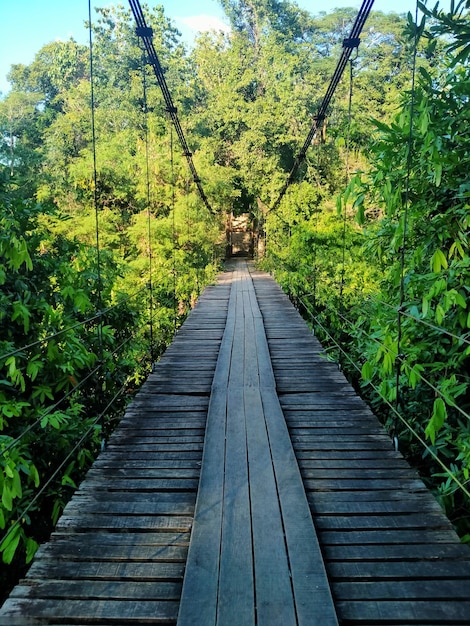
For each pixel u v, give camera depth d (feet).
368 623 4.10
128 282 25.23
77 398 10.35
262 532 5.20
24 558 7.66
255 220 69.56
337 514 5.75
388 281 8.99
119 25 74.08
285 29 73.51
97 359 9.71
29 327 8.43
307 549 4.91
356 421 8.78
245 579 4.47
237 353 13.79
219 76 75.72
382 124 7.32
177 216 39.75
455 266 6.26
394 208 7.29
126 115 57.11
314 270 21.39
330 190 44.83
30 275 9.14
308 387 10.84
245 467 6.73
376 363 8.54
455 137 6.50
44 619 4.14
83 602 4.33
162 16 77.36
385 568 4.76
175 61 74.74
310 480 6.59
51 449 8.40
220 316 21.21
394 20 57.26
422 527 5.49
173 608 4.25
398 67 44.73
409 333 7.55
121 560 4.92
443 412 5.80
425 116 6.14
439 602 4.31
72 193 45.27
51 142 56.34
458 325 6.97
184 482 6.56
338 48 73.56
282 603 4.18
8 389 8.02
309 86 56.65
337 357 13.58
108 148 46.29
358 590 4.46
